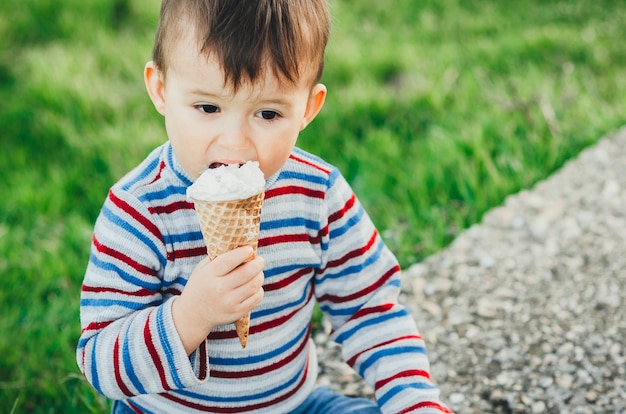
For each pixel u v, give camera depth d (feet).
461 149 12.01
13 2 17.06
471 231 10.32
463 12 18.19
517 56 15.49
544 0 18.51
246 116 4.87
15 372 8.59
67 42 16.22
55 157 12.83
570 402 7.54
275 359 5.74
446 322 8.80
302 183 5.54
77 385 8.23
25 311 9.50
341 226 5.74
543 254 9.75
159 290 5.46
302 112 5.07
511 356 8.20
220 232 4.78
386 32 17.08
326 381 8.14
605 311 8.69
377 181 11.44
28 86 14.29
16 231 10.92
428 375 5.89
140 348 5.03
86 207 11.55
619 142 12.10
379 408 6.10
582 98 13.35
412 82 14.82
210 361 5.57
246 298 4.95
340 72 15.11
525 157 11.85
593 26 16.85
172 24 4.82
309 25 4.86
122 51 15.56
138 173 5.39
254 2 4.70
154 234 5.20
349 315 6.01
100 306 5.25
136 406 6.07
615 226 10.13
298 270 5.62
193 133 4.90
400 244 10.09
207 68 4.69
